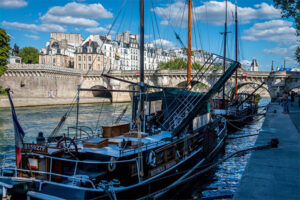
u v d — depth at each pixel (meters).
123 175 10.20
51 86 74.62
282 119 23.08
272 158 10.28
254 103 49.00
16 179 9.56
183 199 12.78
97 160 10.71
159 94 14.66
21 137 9.48
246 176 8.23
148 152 11.09
